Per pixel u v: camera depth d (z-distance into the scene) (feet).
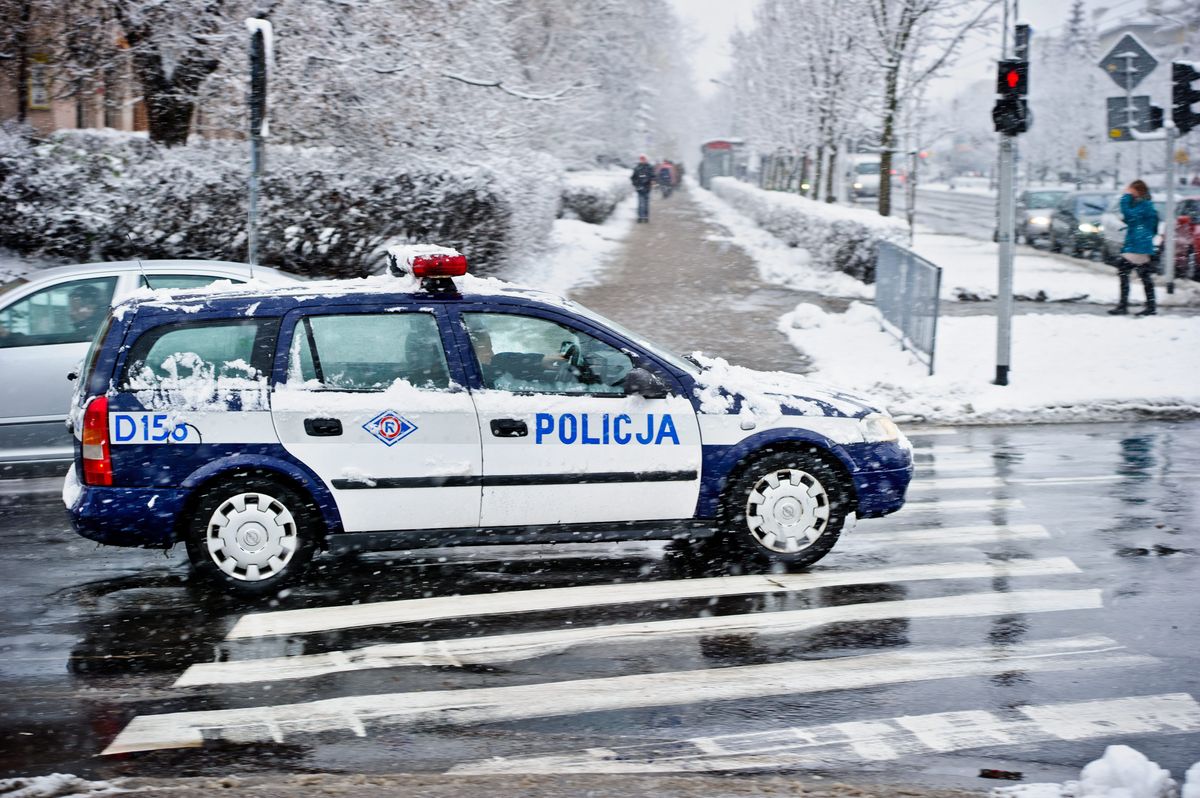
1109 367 46.11
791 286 68.03
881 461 22.90
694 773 14.40
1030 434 38.06
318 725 15.92
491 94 66.85
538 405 21.54
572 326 21.97
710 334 52.49
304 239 55.31
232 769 14.56
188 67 60.08
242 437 20.76
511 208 59.98
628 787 13.57
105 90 63.57
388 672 17.84
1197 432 38.24
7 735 15.61
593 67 129.08
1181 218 73.67
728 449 22.20
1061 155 216.13
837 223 69.15
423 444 21.16
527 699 16.78
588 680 17.47
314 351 21.26
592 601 21.15
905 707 16.48
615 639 19.19
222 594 21.66
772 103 137.18
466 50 64.69
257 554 21.02
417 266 21.47
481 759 14.84
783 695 16.89
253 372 21.04
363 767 14.62
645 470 21.89
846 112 101.09
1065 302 64.23
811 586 21.99
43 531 26.45
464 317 21.70
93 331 31.65
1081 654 18.52
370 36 59.77
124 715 16.28
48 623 20.16
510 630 19.65
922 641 19.08
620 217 130.72
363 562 23.72
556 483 21.59
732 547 22.89
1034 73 232.12
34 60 61.21
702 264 77.82
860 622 19.98
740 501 22.44
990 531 26.04
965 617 20.25
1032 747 15.21
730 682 17.38
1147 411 41.09
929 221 143.64
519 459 21.44
